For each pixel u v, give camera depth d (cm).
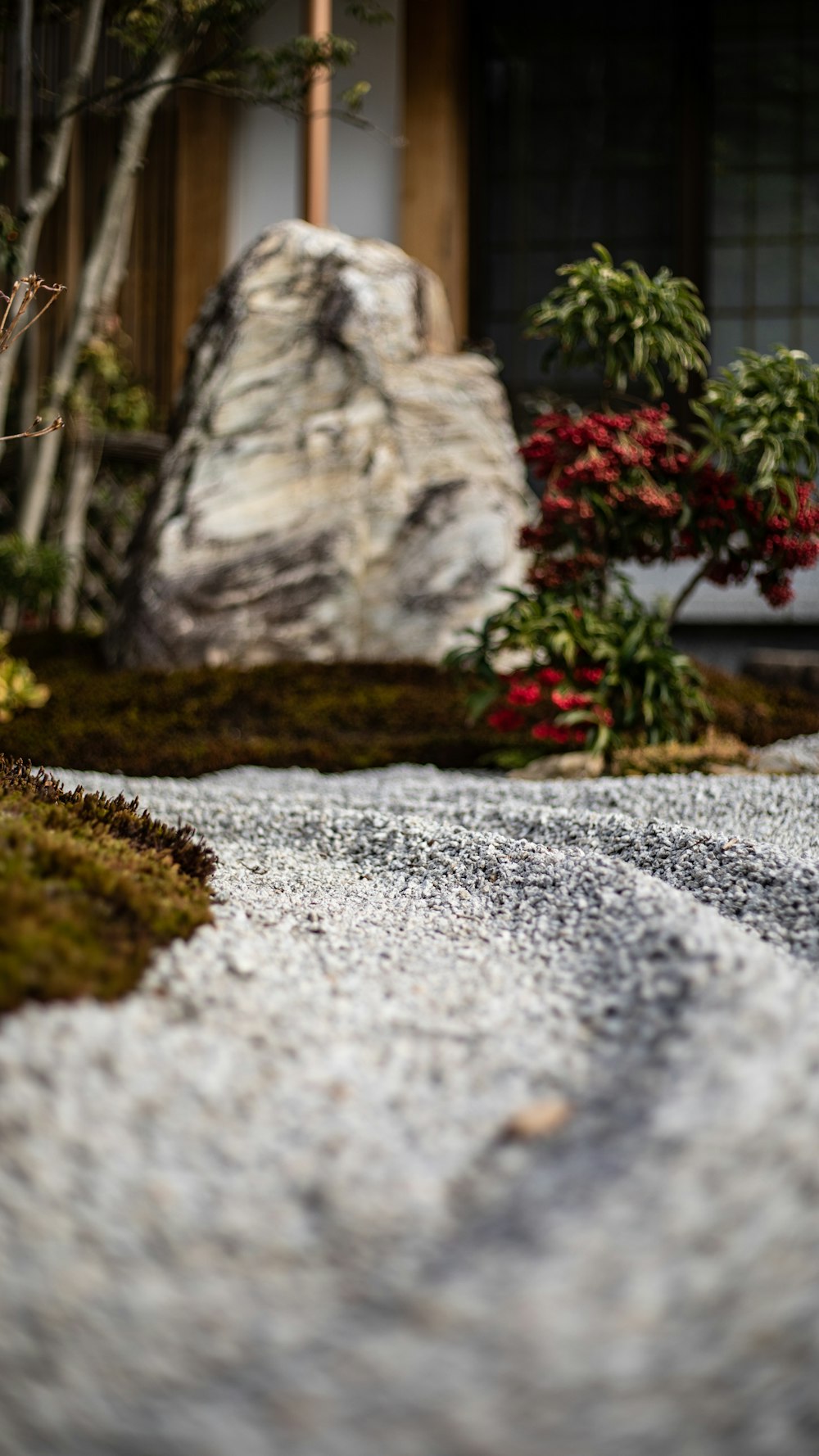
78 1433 103
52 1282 118
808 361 425
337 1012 184
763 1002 166
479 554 503
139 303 652
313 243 534
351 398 516
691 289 429
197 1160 137
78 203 650
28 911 174
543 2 671
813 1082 144
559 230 673
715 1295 115
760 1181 128
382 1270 122
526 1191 133
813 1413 103
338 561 500
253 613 496
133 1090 148
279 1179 135
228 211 649
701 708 432
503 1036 177
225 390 522
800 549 428
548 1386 107
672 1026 168
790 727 466
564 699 415
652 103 668
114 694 473
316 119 579
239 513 505
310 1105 151
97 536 612
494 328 675
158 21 514
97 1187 130
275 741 452
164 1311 116
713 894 270
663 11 666
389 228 644
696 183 663
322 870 305
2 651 462
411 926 246
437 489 509
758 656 540
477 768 443
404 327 527
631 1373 108
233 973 191
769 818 379
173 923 199
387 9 638
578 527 432
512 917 248
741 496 428
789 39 661
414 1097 156
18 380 582
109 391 593
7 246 488
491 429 525
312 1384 108
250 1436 102
